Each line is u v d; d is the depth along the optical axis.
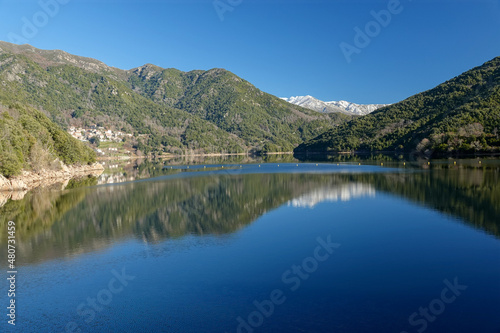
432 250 28.12
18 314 19.64
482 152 132.62
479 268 24.17
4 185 70.44
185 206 51.25
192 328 17.55
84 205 53.00
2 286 23.34
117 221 42.03
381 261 26.08
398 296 20.30
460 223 35.75
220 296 21.00
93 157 135.75
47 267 26.80
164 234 35.62
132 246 31.77
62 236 35.62
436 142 147.00
